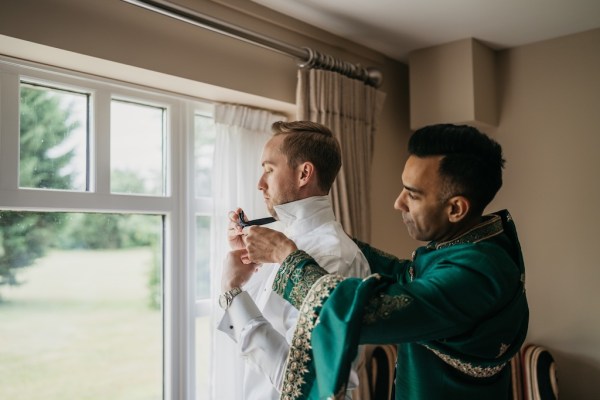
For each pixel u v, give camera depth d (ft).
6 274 4.65
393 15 6.45
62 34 4.35
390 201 8.17
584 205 7.20
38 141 4.83
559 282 7.38
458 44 7.41
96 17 4.58
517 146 7.76
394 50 7.82
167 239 5.82
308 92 6.34
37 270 4.85
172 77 5.21
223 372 5.88
